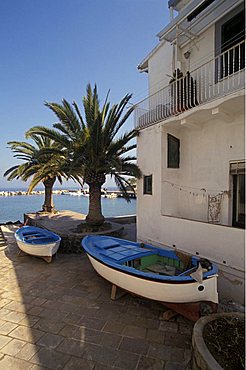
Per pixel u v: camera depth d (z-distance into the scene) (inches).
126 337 158.9
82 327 170.6
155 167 323.9
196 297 170.9
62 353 143.8
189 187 319.6
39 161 613.6
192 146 314.7
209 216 291.6
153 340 155.9
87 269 294.8
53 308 197.9
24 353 143.6
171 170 323.6
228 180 268.7
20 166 660.7
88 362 136.3
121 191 425.7
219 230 222.4
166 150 317.7
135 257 232.7
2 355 141.9
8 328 169.6
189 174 319.3
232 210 268.2
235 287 208.7
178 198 333.7
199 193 305.4
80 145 399.9
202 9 265.0
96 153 407.5
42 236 380.2
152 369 131.0
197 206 307.7
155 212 319.6
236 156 259.0
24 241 337.4
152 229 324.8
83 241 286.2
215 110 240.4
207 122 291.9
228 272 214.1
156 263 250.7
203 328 133.6
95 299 213.9
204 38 298.0
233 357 113.4
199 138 304.2
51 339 157.1
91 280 258.4
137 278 187.3
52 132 427.5
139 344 151.9
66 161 446.9
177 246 275.7
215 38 282.7
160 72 374.3
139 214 356.2
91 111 412.5
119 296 214.8
